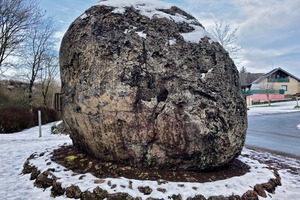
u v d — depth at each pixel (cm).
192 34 517
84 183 431
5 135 1209
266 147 966
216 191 418
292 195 471
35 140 1032
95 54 497
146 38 489
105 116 472
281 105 3459
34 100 2425
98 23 524
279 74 4219
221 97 480
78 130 532
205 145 466
